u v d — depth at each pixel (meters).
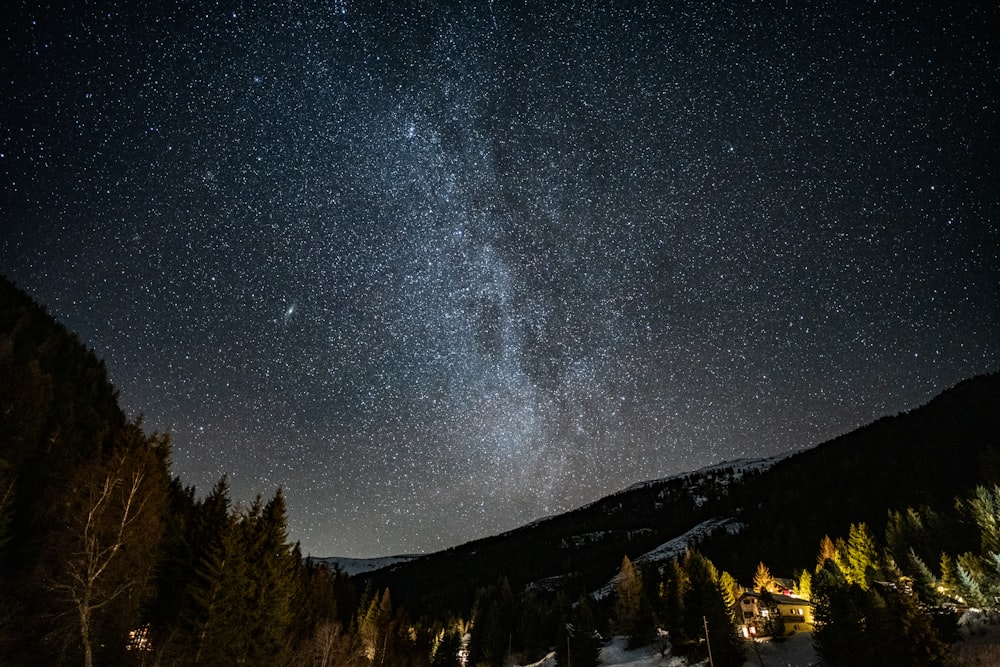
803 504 121.31
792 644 53.25
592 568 141.38
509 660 85.06
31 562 27.55
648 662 61.66
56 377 45.09
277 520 38.12
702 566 64.25
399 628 77.12
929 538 67.94
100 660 26.61
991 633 40.31
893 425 165.25
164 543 34.97
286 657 36.16
